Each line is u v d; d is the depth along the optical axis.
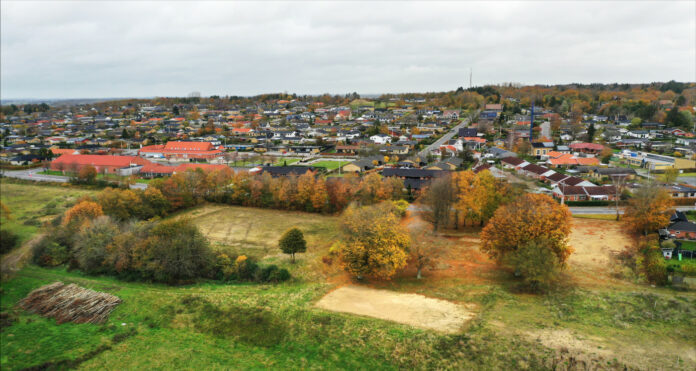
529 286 56.72
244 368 40.66
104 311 51.44
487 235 62.72
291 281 60.38
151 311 51.34
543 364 39.12
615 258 64.94
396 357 41.47
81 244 65.38
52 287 57.44
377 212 69.06
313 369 40.44
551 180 112.25
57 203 101.19
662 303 49.75
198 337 46.03
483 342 42.72
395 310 50.91
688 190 92.38
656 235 70.56
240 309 51.19
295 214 94.81
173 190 96.81
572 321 46.53
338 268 64.88
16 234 78.31
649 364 38.03
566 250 59.41
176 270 59.94
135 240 63.84
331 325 47.34
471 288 56.88
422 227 80.31
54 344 44.97
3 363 41.62
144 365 41.31
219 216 93.38
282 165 152.12
